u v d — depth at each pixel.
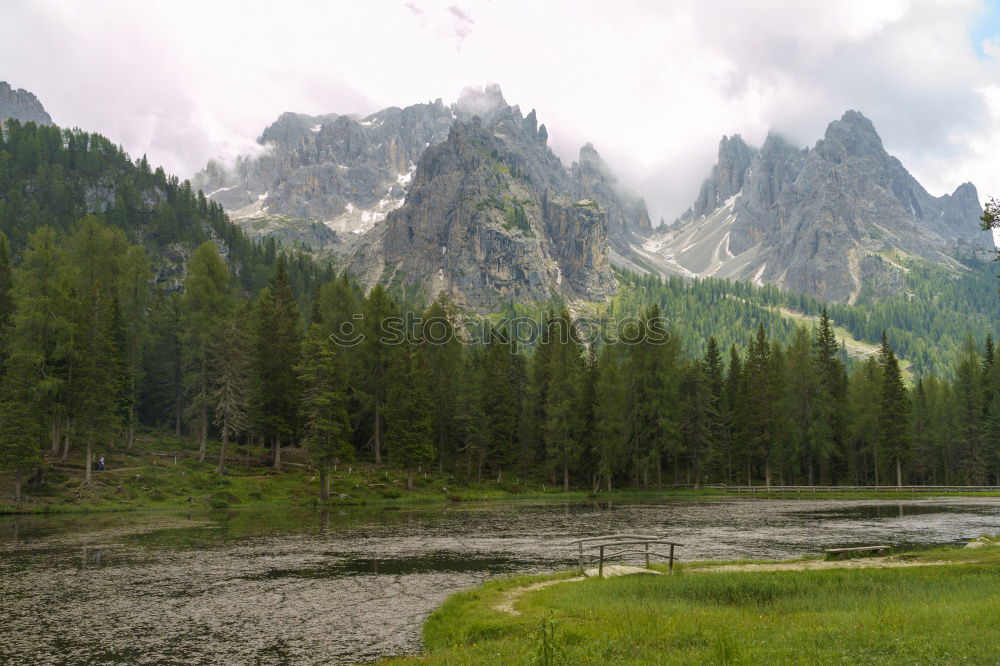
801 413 102.44
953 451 116.56
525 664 13.78
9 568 32.94
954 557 29.80
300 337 89.44
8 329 70.50
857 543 41.06
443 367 102.38
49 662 18.41
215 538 44.47
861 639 14.52
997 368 119.75
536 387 108.69
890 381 104.81
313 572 31.98
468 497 85.69
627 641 15.32
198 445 87.88
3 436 58.66
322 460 73.06
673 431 95.12
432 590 27.72
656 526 52.62
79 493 63.09
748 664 12.80
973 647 13.17
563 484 103.50
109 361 68.38
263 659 18.45
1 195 191.75
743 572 26.02
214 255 88.75
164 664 18.14
